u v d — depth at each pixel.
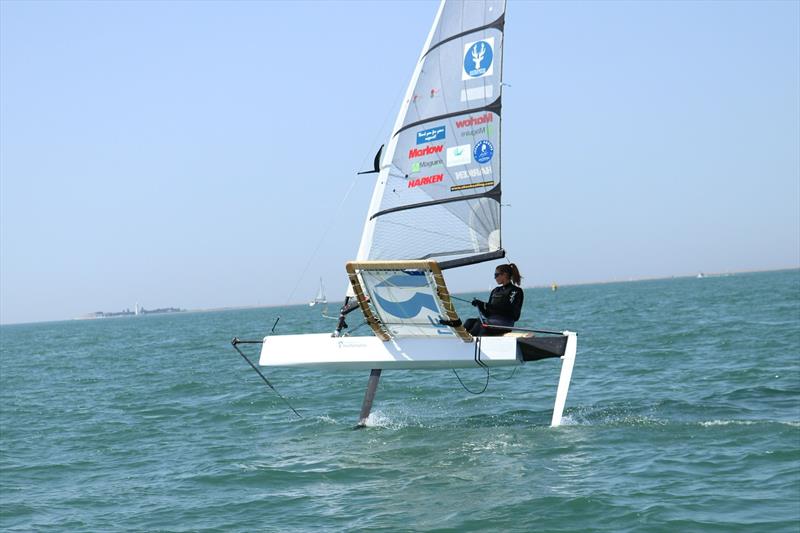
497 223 10.99
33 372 26.27
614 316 39.09
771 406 11.55
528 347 10.59
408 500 7.39
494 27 11.00
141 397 16.67
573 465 8.34
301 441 10.59
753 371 15.29
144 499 8.02
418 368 11.19
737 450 8.58
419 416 12.27
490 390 14.96
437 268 9.51
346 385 16.73
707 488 7.24
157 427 12.52
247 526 6.91
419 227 11.43
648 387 14.16
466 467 8.51
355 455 9.43
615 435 9.72
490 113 11.00
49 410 15.41
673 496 7.03
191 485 8.48
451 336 10.73
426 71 11.40
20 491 8.66
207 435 11.57
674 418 10.84
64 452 10.84
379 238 11.63
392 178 11.55
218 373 21.02
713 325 27.52
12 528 7.26
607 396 13.40
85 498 8.21
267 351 11.59
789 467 7.79
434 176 11.31
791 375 14.52
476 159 11.07
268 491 8.03
